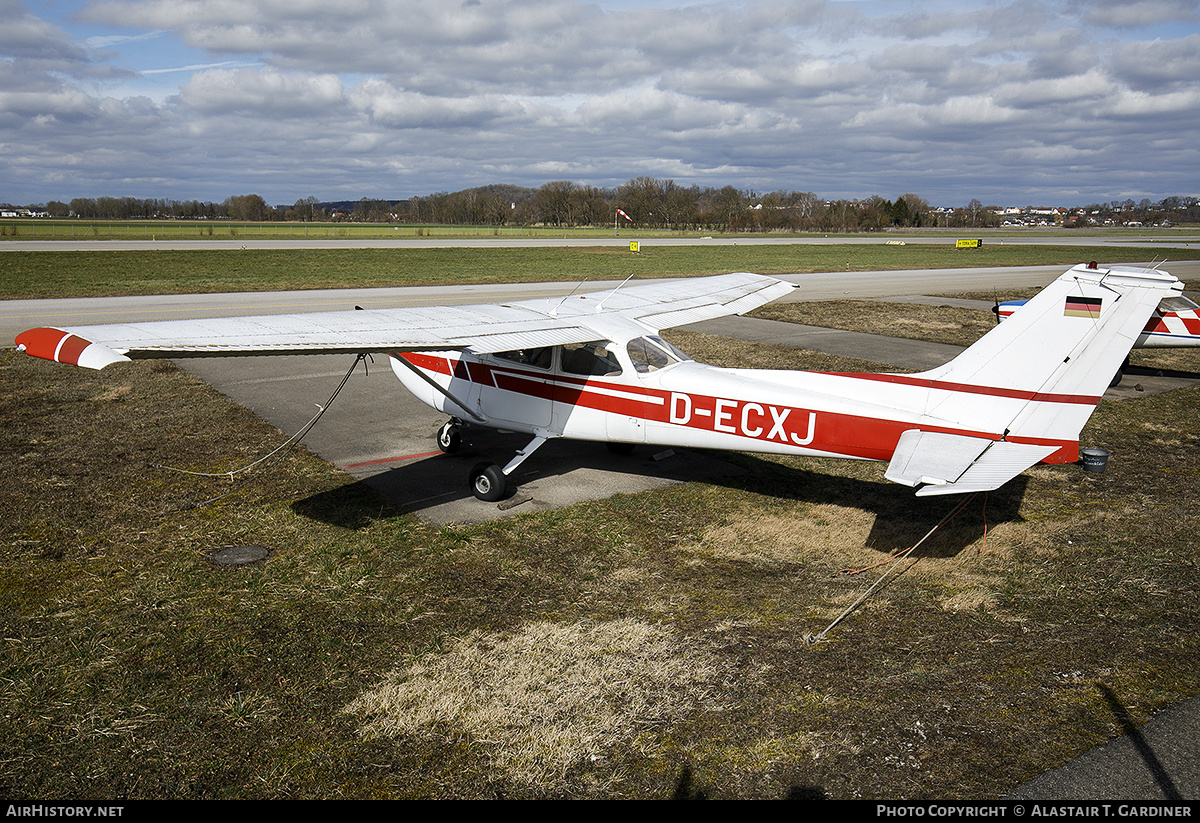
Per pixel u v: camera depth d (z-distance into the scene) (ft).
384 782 13.98
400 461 33.27
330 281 107.14
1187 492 30.71
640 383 28.04
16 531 24.90
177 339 19.80
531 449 29.58
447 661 17.90
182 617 19.72
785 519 27.50
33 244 186.19
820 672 17.61
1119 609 20.79
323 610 20.26
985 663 18.03
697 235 344.90
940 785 13.92
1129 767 14.40
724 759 14.64
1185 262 173.47
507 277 117.60
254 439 35.83
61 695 16.35
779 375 26.63
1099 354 21.59
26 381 46.55
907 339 68.33
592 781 14.03
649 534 26.00
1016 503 29.37
